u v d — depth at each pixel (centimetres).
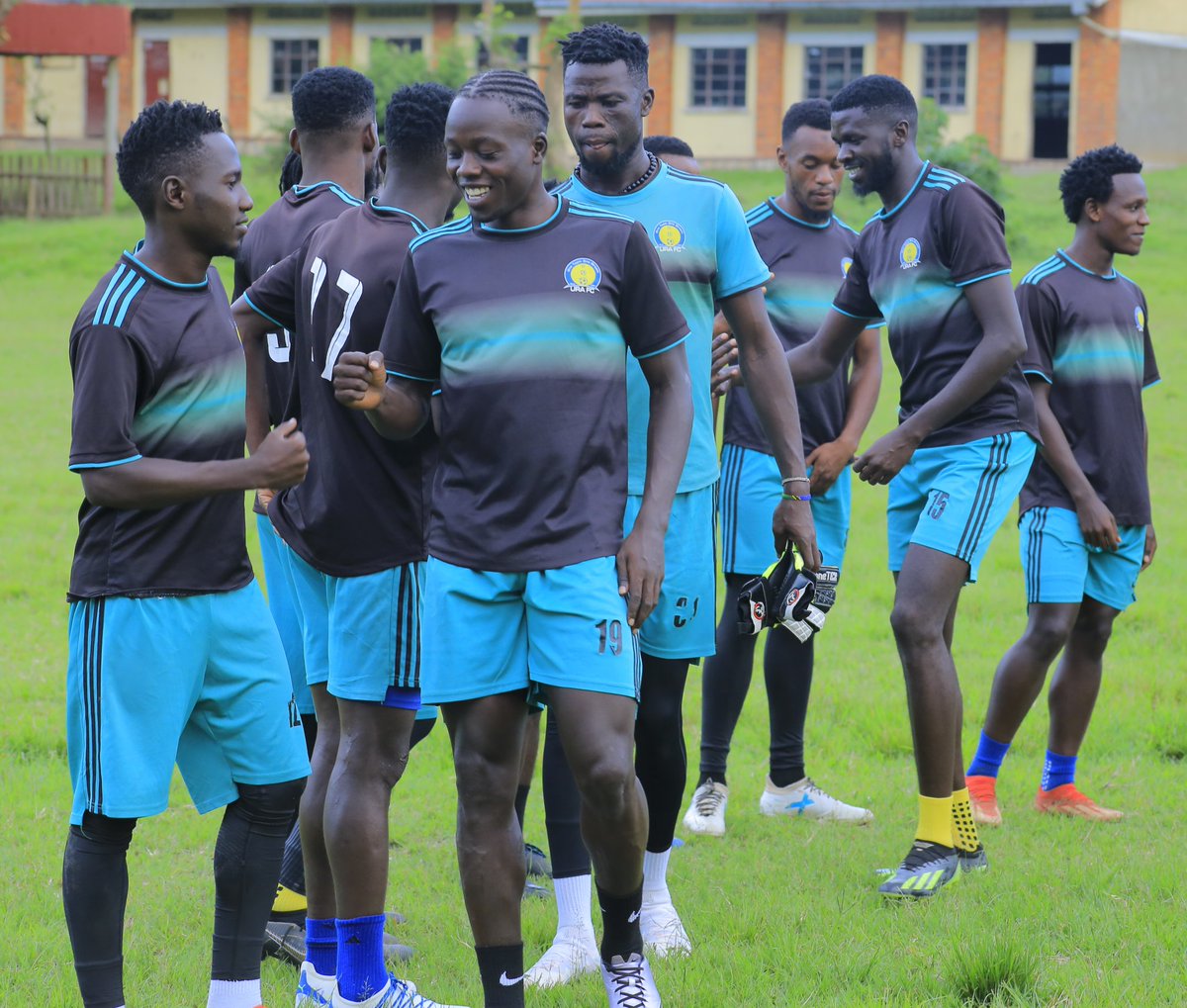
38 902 1039
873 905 1040
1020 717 1251
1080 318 1269
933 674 1076
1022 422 1122
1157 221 5931
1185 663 1748
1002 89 7681
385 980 852
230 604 808
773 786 1302
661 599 959
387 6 8281
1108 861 1116
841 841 1206
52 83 8769
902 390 1162
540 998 891
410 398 837
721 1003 864
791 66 7862
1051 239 5281
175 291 797
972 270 1078
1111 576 1270
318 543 873
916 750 1083
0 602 1998
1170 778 1369
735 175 7344
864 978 905
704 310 987
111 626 780
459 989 907
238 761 816
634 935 822
